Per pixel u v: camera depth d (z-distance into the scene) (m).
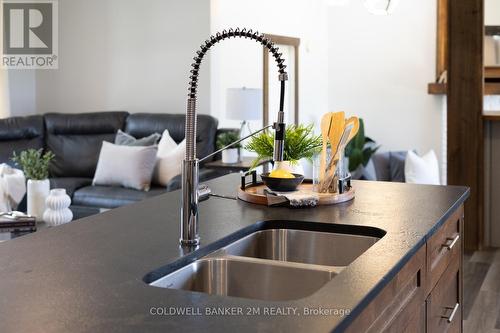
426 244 2.00
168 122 5.96
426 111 8.59
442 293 2.29
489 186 5.18
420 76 8.57
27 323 1.19
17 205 4.55
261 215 2.21
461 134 5.11
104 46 6.66
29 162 4.43
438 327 2.23
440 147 8.56
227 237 1.90
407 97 8.66
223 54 6.45
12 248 1.76
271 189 2.48
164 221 2.11
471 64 5.04
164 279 1.59
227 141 5.65
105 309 1.27
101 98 6.73
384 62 8.73
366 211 2.26
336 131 2.48
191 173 1.78
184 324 1.18
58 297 1.34
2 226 3.81
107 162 5.63
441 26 8.38
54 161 6.27
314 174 2.54
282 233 2.12
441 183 8.58
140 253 1.71
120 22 6.57
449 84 5.11
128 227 2.03
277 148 2.10
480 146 5.08
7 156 6.11
